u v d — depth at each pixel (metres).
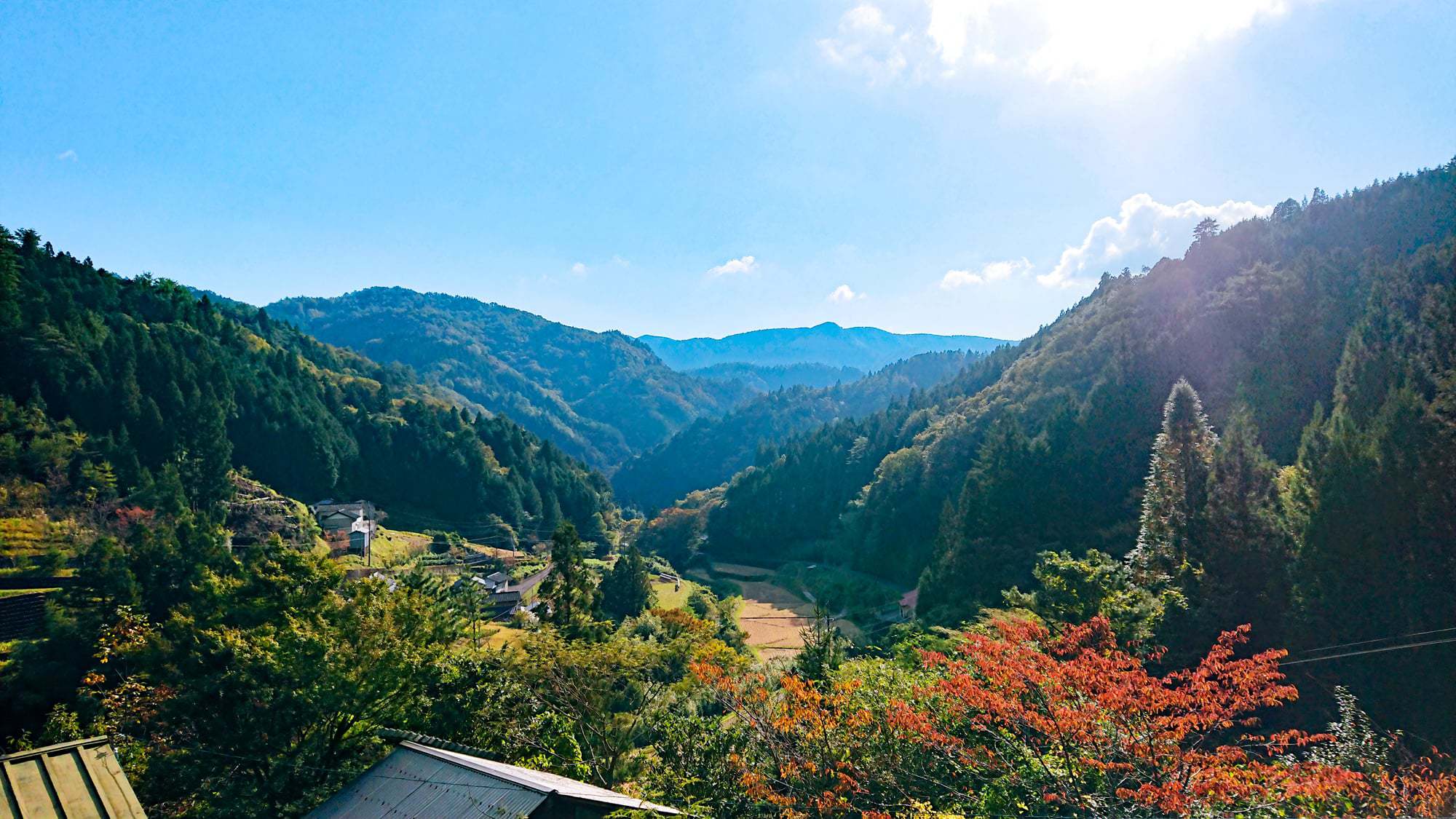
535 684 22.52
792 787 14.34
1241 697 11.80
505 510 99.75
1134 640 21.42
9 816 8.78
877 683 17.56
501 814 10.45
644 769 20.09
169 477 53.03
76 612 30.52
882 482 81.50
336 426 92.56
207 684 18.78
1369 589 21.02
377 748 20.00
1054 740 11.95
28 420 55.09
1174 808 10.30
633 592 60.97
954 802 13.37
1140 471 42.59
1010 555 39.25
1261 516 25.77
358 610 20.67
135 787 17.73
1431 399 25.31
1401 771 11.91
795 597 78.81
